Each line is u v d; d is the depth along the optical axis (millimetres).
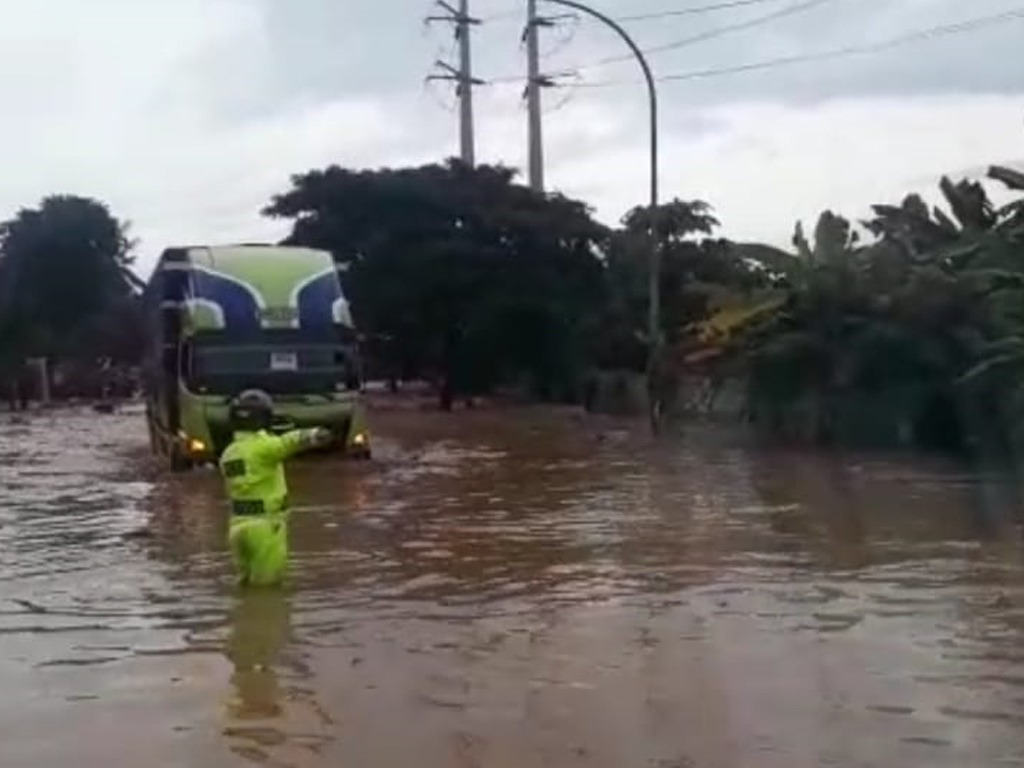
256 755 7047
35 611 11188
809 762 6676
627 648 9242
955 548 13211
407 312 44625
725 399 29453
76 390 71188
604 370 43469
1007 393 21547
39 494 20734
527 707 7820
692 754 6855
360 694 8227
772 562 12609
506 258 44625
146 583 12375
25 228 72000
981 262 23781
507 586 11742
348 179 45844
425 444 29062
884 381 24391
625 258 44750
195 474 23219
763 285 27688
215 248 24875
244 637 9945
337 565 13070
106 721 7785
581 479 20609
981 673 8320
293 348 23625
